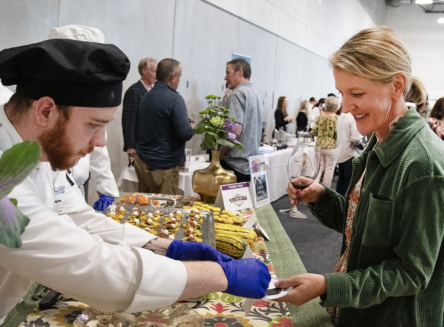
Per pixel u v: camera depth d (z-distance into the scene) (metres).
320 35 12.05
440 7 19.61
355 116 1.12
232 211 2.04
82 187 2.25
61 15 3.70
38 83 0.82
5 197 0.44
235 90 3.54
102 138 0.90
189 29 5.64
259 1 7.80
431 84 20.22
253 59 7.84
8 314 1.06
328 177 6.05
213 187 2.13
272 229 2.07
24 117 0.86
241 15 7.11
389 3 20.75
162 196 2.27
